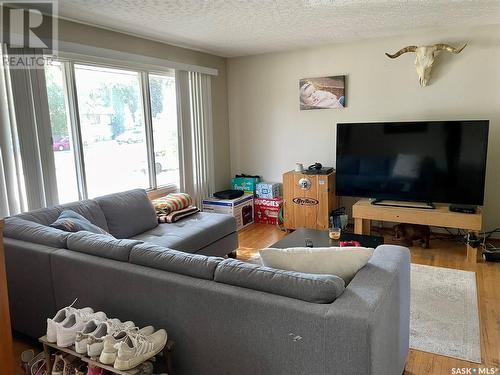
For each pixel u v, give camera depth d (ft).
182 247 10.12
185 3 9.21
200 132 15.69
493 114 12.89
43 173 9.96
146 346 5.28
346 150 13.94
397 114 14.32
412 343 7.66
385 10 10.30
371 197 13.83
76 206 9.96
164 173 14.71
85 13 9.88
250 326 5.11
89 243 6.91
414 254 12.51
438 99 13.57
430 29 12.89
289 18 10.77
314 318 4.59
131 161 13.25
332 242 9.82
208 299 5.39
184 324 5.73
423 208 12.67
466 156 12.07
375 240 9.91
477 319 8.46
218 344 5.47
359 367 4.42
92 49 10.94
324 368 4.65
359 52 14.56
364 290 4.99
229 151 17.98
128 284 6.17
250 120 17.37
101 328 5.62
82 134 11.38
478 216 11.59
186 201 12.86
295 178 14.92
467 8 10.30
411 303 9.21
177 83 14.32
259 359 5.15
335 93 15.17
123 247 6.50
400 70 13.99
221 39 13.39
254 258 12.60
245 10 9.90
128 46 12.44
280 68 16.22
